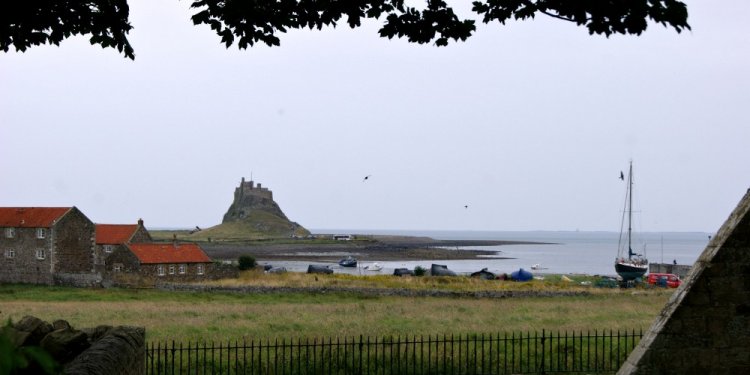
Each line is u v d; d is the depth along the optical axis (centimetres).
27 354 573
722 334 1291
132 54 1553
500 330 3297
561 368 2347
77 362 1120
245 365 2136
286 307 4747
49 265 8081
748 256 1295
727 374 1291
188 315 4131
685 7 1068
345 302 5406
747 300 1295
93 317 3969
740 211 1316
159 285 7200
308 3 1458
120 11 1481
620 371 1350
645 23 1116
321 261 18775
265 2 1455
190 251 8781
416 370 2284
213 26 1508
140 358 1516
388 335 3062
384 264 17925
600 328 3334
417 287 6462
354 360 2289
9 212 8606
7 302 5544
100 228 9944
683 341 1291
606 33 1177
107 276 8012
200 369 2316
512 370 2311
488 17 1410
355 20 1486
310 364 2372
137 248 8469
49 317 3928
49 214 8338
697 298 1295
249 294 6375
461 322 3747
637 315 4109
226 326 3534
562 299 5541
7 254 8350
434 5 1442
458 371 2273
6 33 1455
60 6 1440
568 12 1184
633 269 10781
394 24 1474
